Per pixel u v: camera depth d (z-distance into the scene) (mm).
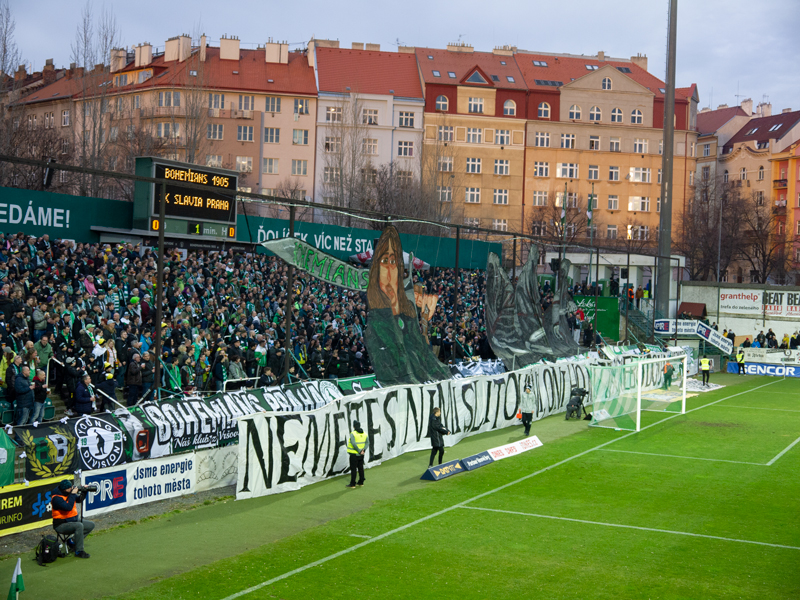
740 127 109438
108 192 56250
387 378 28031
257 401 23172
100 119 53156
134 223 28484
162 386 23406
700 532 16719
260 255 40812
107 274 27016
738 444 27266
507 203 91375
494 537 16219
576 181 93062
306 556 14836
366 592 13039
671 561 14781
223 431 21734
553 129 92375
